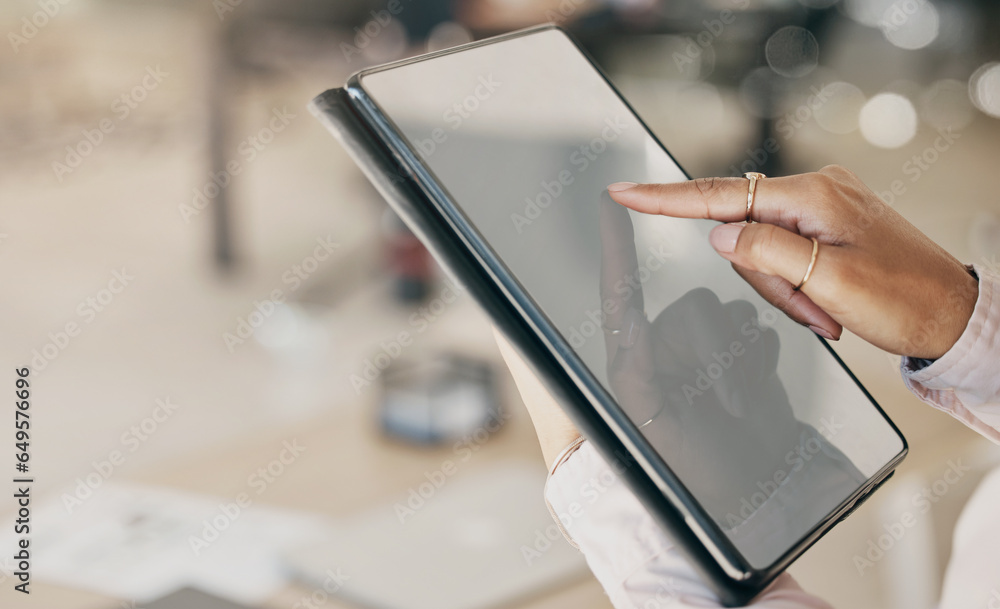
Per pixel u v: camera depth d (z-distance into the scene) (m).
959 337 0.49
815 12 3.36
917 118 4.14
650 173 0.53
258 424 2.39
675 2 3.07
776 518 0.43
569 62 0.55
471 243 0.43
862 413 0.51
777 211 0.48
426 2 2.77
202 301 3.19
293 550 0.76
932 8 3.83
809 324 0.50
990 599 0.63
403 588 0.71
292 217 3.89
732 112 3.54
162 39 3.76
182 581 0.71
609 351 0.43
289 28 3.05
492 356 1.30
